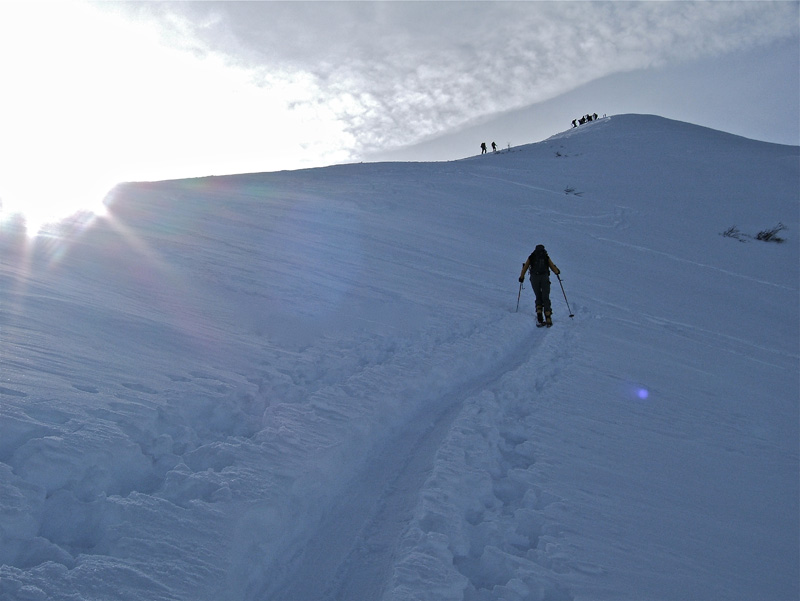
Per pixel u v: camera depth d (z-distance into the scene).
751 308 13.73
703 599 3.15
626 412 6.20
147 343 5.04
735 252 19.75
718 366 8.87
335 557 3.23
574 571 3.21
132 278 7.18
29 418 3.12
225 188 19.64
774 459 5.48
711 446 5.57
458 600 2.79
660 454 5.20
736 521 4.16
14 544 2.40
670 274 16.14
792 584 3.45
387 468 4.40
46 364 3.87
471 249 15.23
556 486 4.25
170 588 2.42
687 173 32.06
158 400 3.96
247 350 5.77
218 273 8.70
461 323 8.77
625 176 30.92
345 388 5.33
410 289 10.39
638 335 10.19
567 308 11.55
